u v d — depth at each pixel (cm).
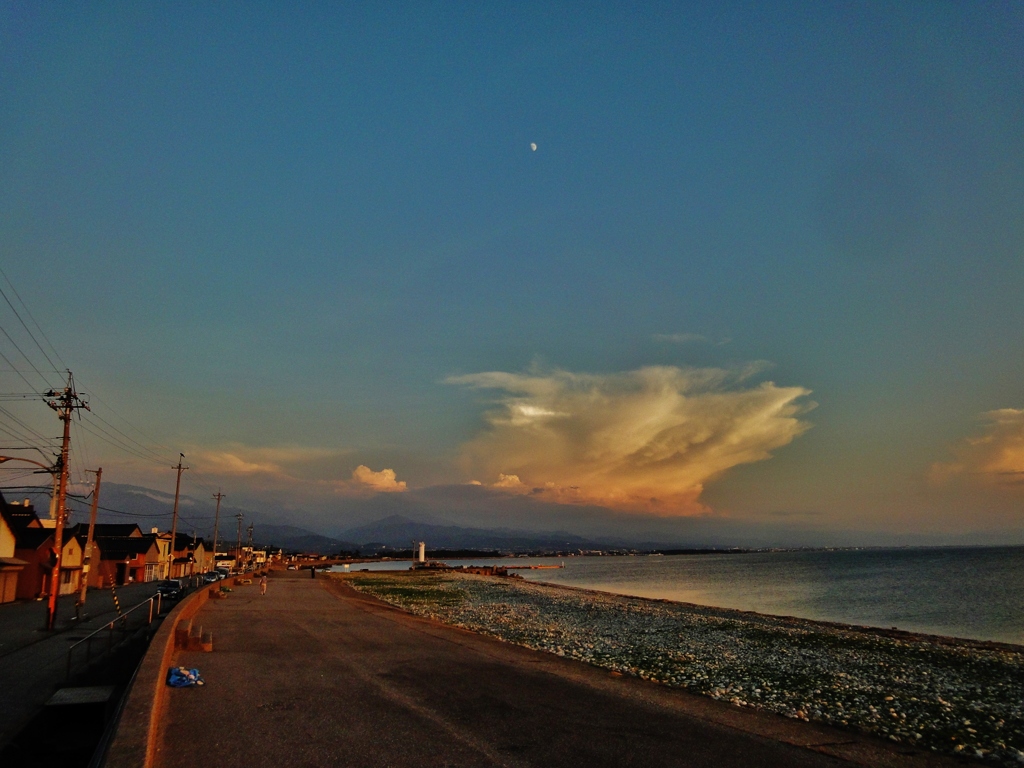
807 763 893
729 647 2800
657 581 11588
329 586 6300
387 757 837
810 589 8575
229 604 3572
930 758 980
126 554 6925
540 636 2967
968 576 10862
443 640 2069
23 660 2097
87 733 1448
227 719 998
